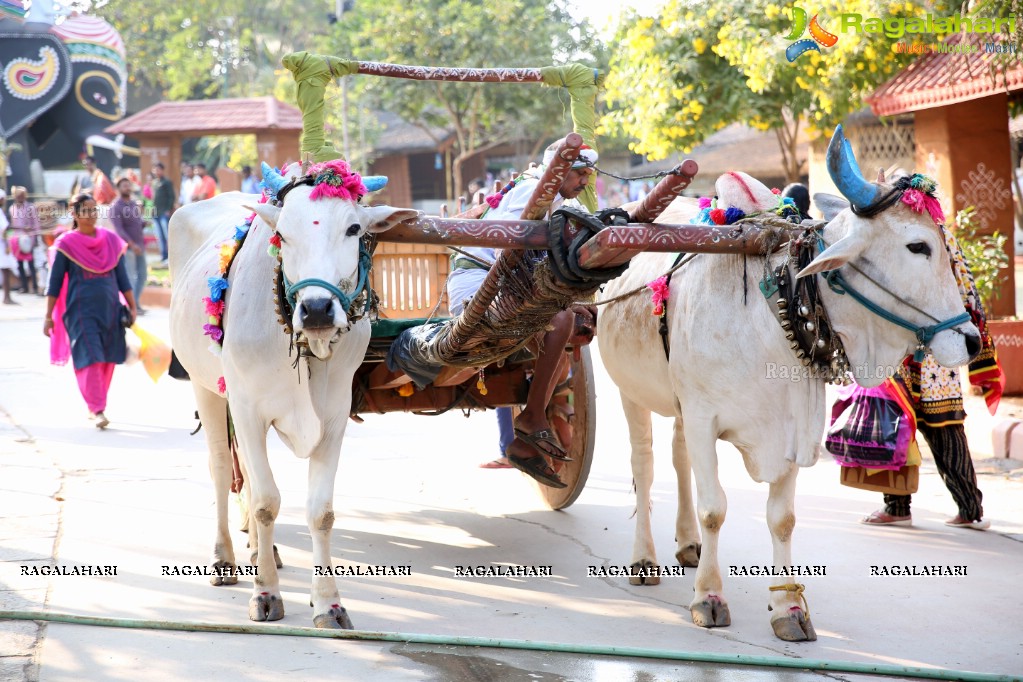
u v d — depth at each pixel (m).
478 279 5.58
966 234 9.55
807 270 4.16
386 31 25.91
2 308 19.06
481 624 4.71
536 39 25.95
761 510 6.54
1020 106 10.84
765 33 11.47
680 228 4.14
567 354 5.88
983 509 6.20
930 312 4.21
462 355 4.71
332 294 4.06
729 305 4.50
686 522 5.59
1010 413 8.23
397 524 6.36
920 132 10.80
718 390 4.55
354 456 8.16
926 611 4.79
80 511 6.42
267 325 4.56
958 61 9.98
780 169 25.33
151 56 42.12
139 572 5.34
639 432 5.37
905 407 5.80
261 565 4.76
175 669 4.14
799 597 4.54
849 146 4.18
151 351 9.28
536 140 30.66
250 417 4.70
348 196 4.21
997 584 5.12
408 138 33.53
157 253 26.91
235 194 6.49
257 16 44.34
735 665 4.22
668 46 12.34
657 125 12.73
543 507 6.74
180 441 8.59
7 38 26.94
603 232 3.92
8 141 27.20
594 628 4.66
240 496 6.04
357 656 4.30
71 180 29.58
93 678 4.04
